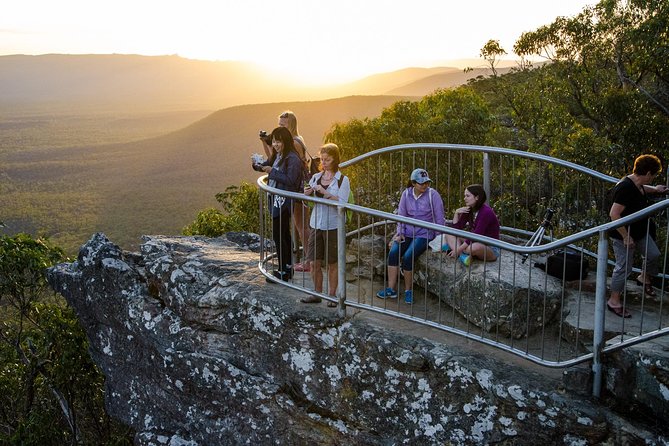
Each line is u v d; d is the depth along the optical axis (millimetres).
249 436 7340
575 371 5461
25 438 13820
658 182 13578
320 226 7020
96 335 9188
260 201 7758
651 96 19375
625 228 5977
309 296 7211
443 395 5973
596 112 19547
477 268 6848
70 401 14195
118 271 8727
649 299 6633
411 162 16406
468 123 17812
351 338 6543
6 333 15727
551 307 6453
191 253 8945
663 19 18656
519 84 22016
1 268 14109
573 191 11023
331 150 7012
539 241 7211
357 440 6543
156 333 8227
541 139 18172
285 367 7090
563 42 21203
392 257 7293
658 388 5117
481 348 6152
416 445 6152
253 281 7770
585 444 5270
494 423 5688
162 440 8141
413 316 6617
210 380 7645
